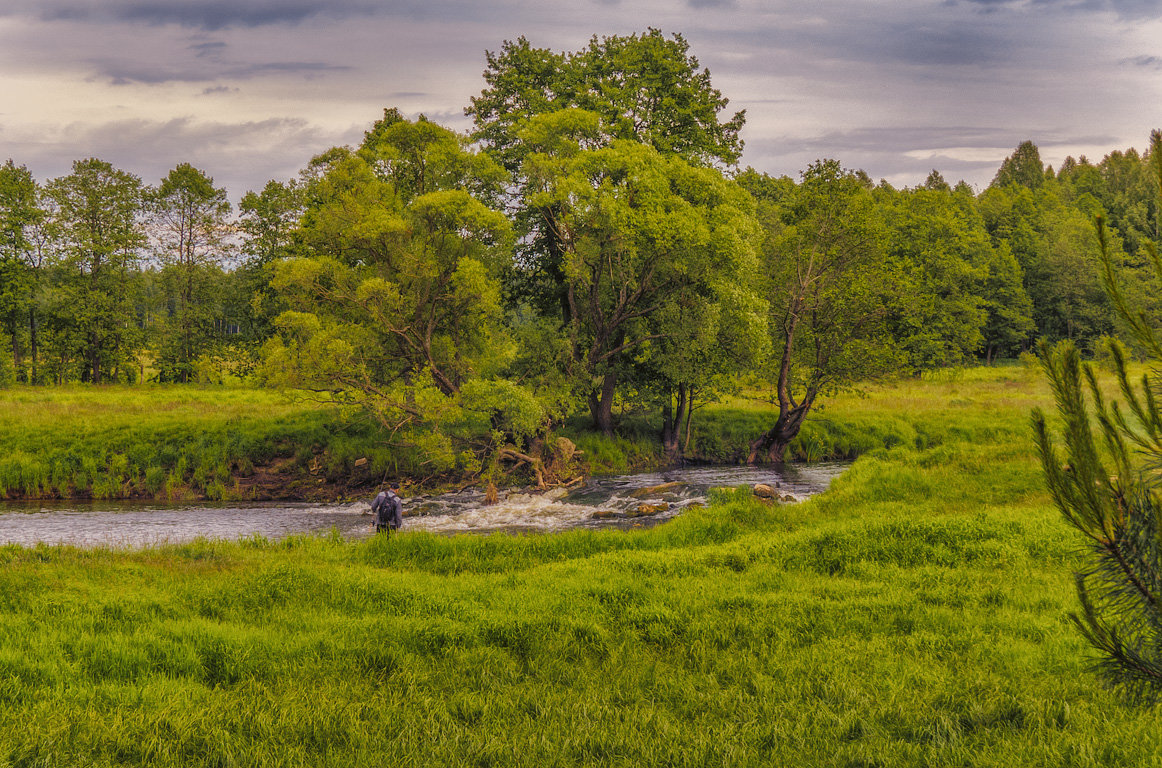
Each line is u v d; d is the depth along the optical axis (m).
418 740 7.53
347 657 9.97
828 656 9.71
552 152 33.62
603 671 9.62
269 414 36.69
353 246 31.12
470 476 32.75
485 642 10.73
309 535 21.52
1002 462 22.44
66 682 8.99
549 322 37.00
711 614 11.55
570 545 17.81
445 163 32.06
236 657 9.85
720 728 7.66
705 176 33.22
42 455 30.95
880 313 36.53
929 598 12.20
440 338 33.25
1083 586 4.82
